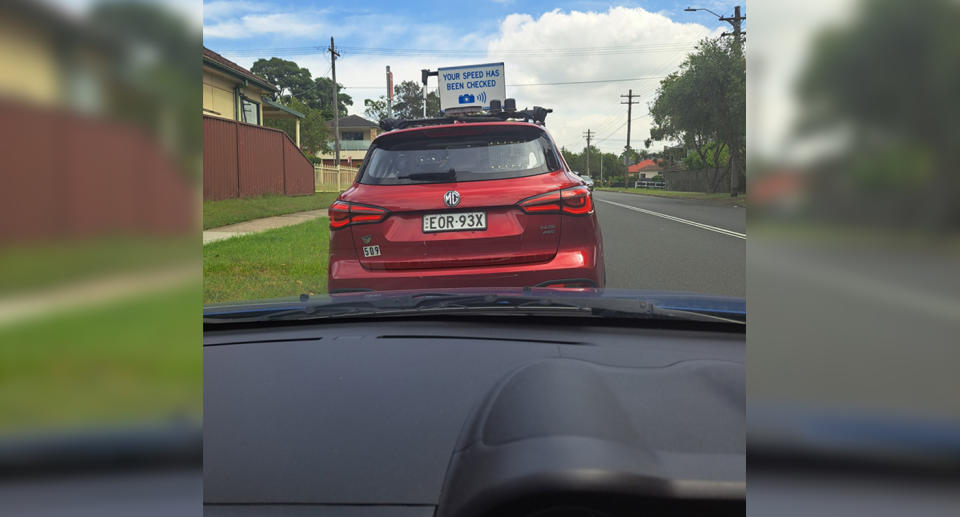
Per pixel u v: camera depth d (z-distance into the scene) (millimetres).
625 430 870
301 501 844
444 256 3164
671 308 1725
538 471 749
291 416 1076
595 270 3197
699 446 847
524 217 3148
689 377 1160
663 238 9508
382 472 901
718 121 26000
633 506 737
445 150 3354
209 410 1099
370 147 3488
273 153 17297
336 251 3279
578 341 1536
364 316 1770
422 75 19781
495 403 1001
